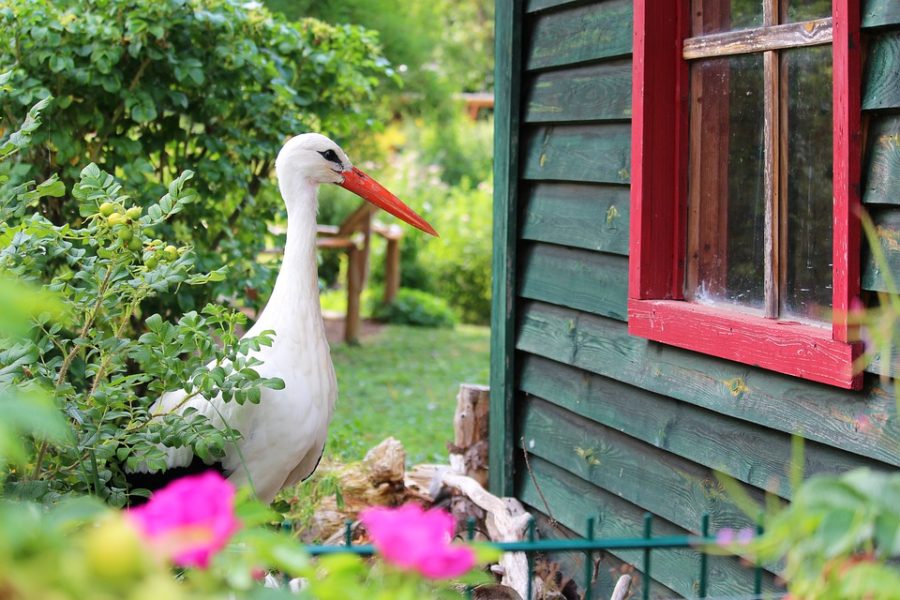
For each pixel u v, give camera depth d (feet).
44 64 16.79
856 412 8.99
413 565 4.21
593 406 12.80
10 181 11.16
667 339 11.02
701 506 11.07
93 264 9.35
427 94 38.34
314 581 4.48
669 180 11.40
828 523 4.46
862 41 8.76
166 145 18.92
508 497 14.32
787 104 9.89
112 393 9.33
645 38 11.12
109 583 3.73
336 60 19.71
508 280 14.17
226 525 4.11
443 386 30.09
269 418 11.57
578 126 12.90
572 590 13.33
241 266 18.66
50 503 8.54
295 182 12.54
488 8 72.59
